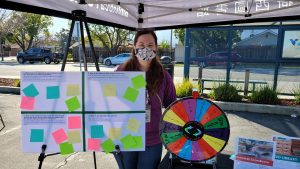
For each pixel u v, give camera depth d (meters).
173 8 2.95
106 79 1.66
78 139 1.67
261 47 7.32
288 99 6.82
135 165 2.02
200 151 1.71
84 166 3.37
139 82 1.68
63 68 2.00
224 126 1.69
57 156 3.64
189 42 7.85
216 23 3.57
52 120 1.64
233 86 6.81
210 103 1.69
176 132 1.72
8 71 16.03
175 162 2.44
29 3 2.09
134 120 1.69
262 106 6.03
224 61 7.66
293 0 2.48
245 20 3.35
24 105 1.62
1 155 3.62
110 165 3.40
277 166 2.01
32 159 3.52
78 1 2.14
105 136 1.68
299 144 1.96
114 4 2.70
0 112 5.85
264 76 7.41
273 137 2.02
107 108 1.67
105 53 33.66
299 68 7.10
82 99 1.65
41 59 24.17
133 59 1.99
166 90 2.06
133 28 3.85
